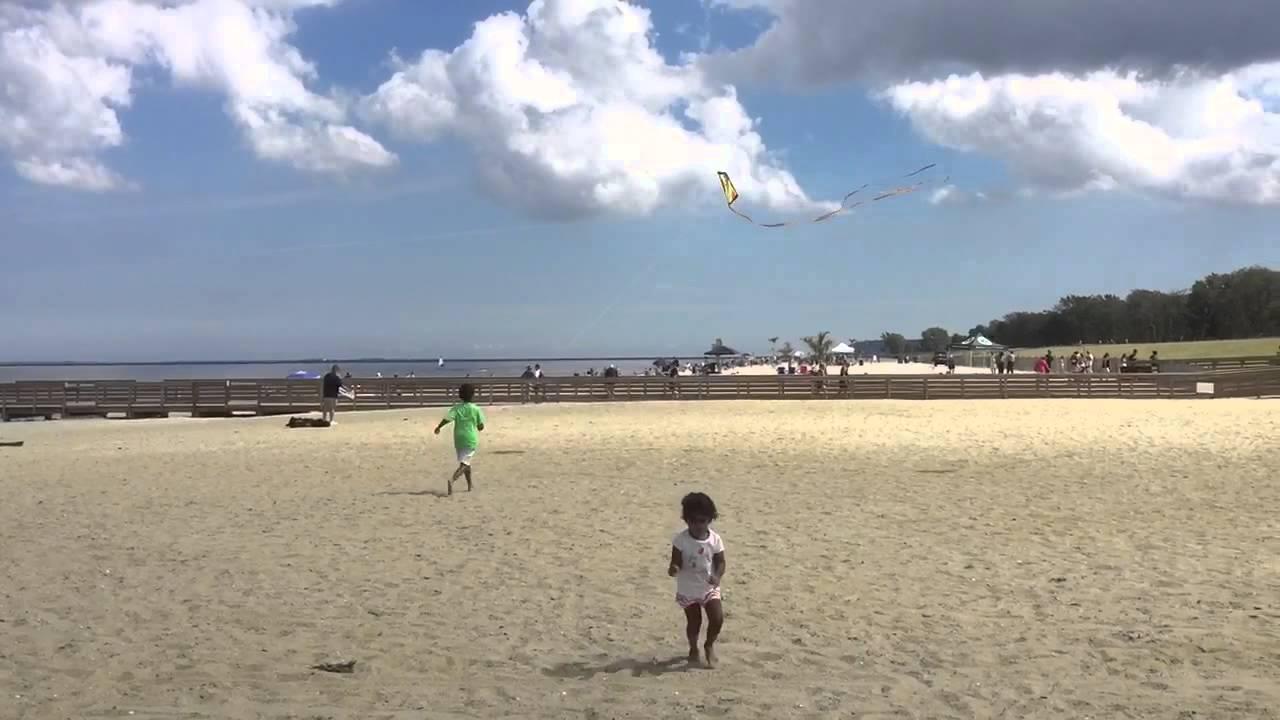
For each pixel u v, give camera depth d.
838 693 5.34
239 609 7.36
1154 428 22.80
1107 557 8.99
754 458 17.52
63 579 8.43
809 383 36.78
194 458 19.08
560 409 32.53
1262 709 5.01
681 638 6.52
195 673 5.79
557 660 6.04
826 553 9.33
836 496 13.01
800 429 23.47
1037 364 50.81
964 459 17.02
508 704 5.23
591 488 14.00
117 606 7.46
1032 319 166.38
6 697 5.35
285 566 8.93
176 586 8.13
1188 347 106.69
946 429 23.16
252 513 12.09
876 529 10.59
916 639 6.44
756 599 7.58
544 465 16.94
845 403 34.19
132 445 22.83
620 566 8.80
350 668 5.87
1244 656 5.95
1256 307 138.75
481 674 5.79
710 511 5.84
